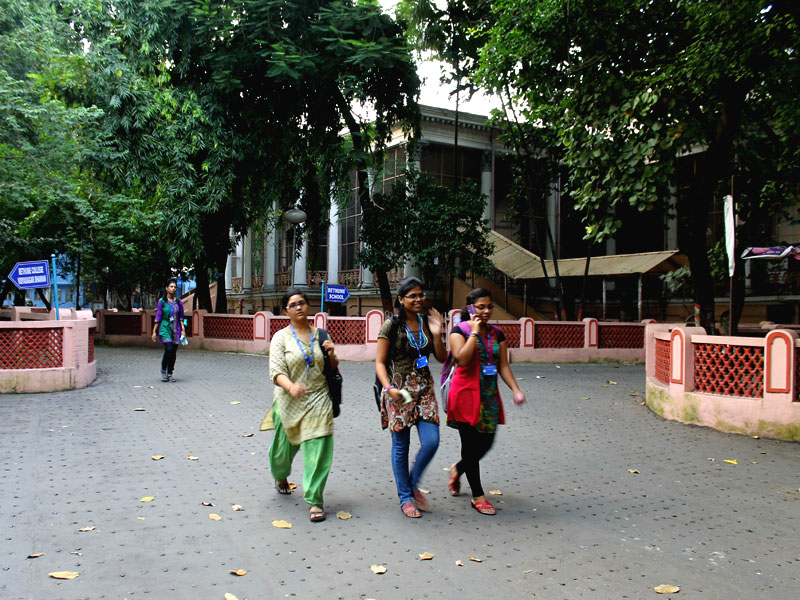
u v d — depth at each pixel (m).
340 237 29.73
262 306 35.88
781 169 12.40
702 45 9.38
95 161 17.03
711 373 8.27
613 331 18.19
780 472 6.14
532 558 3.99
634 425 8.35
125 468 5.86
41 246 20.75
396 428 4.68
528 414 9.09
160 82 17.16
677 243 26.69
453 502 5.09
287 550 4.05
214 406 9.16
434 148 27.41
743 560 4.04
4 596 3.32
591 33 10.50
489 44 12.22
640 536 4.41
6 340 10.20
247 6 16.66
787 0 9.32
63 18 16.61
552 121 12.46
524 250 26.83
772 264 22.98
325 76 17.23
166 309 11.55
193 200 17.48
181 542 4.14
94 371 11.76
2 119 13.62
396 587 3.55
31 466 5.83
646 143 9.77
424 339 4.77
